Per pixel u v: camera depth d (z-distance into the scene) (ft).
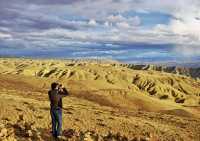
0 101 89.66
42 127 60.49
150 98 457.68
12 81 396.16
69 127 69.21
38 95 174.19
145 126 91.20
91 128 72.54
